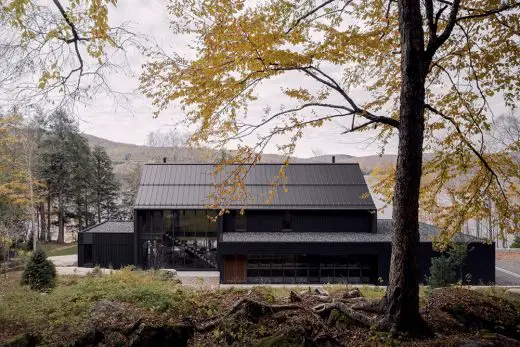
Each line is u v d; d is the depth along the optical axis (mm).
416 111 6859
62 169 40156
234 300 9391
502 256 31938
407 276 6824
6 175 24578
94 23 6582
